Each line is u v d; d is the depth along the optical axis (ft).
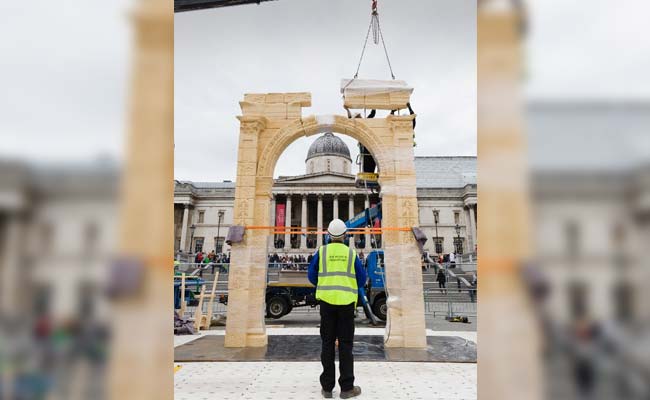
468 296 82.89
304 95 32.63
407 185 30.48
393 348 28.09
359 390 16.97
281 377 19.89
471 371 21.24
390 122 31.60
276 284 53.72
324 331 17.22
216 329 42.16
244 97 32.68
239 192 30.89
